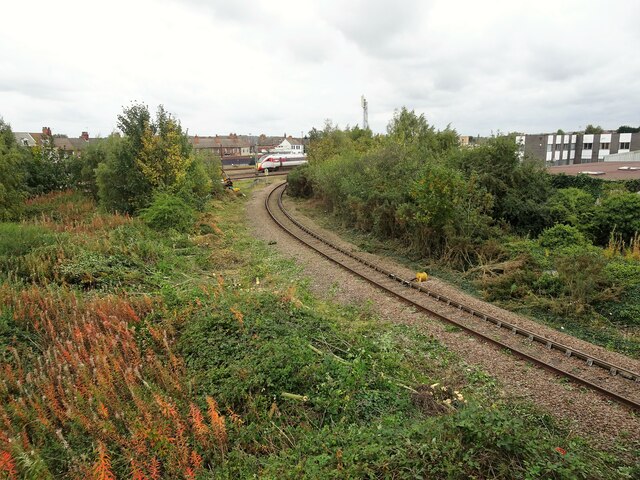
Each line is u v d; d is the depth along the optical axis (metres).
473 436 5.03
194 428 5.77
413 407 6.75
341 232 21.14
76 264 12.38
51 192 27.47
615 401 6.80
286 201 32.81
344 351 8.39
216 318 8.74
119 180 21.92
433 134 31.62
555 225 15.85
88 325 8.30
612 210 16.58
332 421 6.29
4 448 5.04
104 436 5.65
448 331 9.57
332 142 39.53
